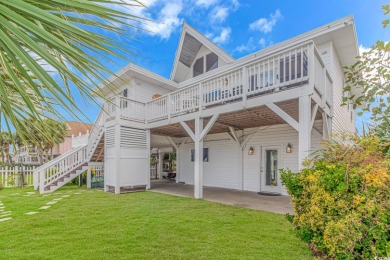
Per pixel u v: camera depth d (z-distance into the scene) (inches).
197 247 129.0
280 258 115.0
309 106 182.1
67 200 271.3
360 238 78.8
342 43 292.7
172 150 552.4
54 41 33.1
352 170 88.6
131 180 338.0
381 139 112.2
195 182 278.7
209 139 417.7
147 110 359.6
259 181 341.1
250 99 220.7
